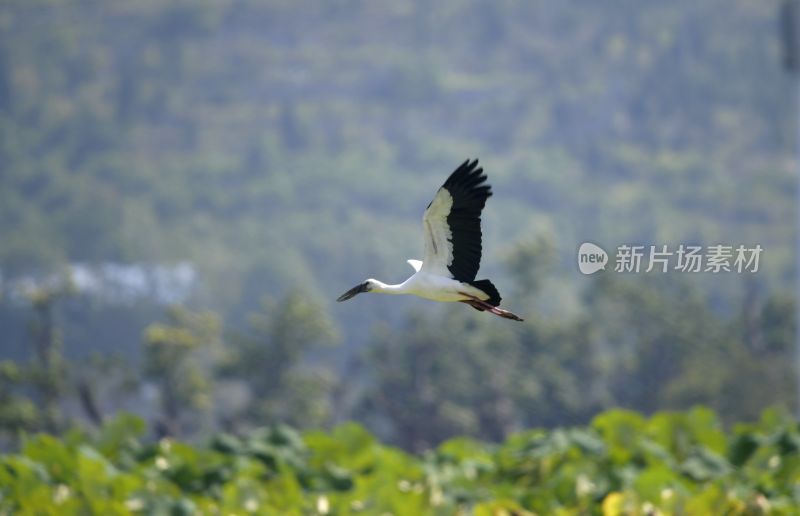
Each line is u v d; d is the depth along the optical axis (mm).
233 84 131000
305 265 81625
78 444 17781
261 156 111750
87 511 14508
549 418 46438
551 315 49750
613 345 48719
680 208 91875
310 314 44875
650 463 16141
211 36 140125
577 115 114562
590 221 90688
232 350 46219
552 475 16422
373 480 15359
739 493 14695
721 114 106562
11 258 74875
